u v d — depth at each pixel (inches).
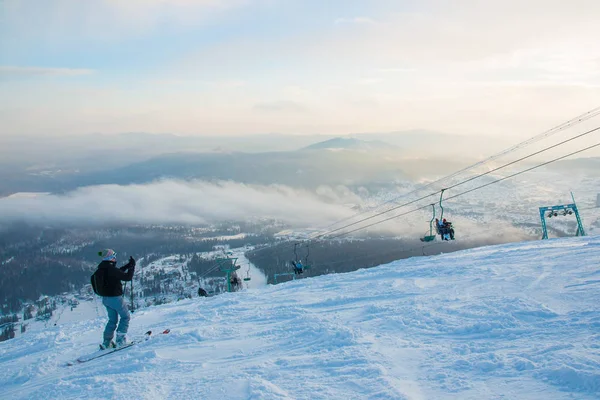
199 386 181.2
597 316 194.5
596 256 369.1
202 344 259.4
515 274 335.6
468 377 149.9
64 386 206.2
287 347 227.3
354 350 199.0
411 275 421.1
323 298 366.3
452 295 291.0
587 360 144.3
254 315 330.6
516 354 162.2
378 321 248.2
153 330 327.6
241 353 228.8
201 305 426.9
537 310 217.8
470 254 536.1
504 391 135.0
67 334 362.0
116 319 289.4
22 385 243.4
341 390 153.5
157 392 181.3
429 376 156.1
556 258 389.4
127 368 229.6
